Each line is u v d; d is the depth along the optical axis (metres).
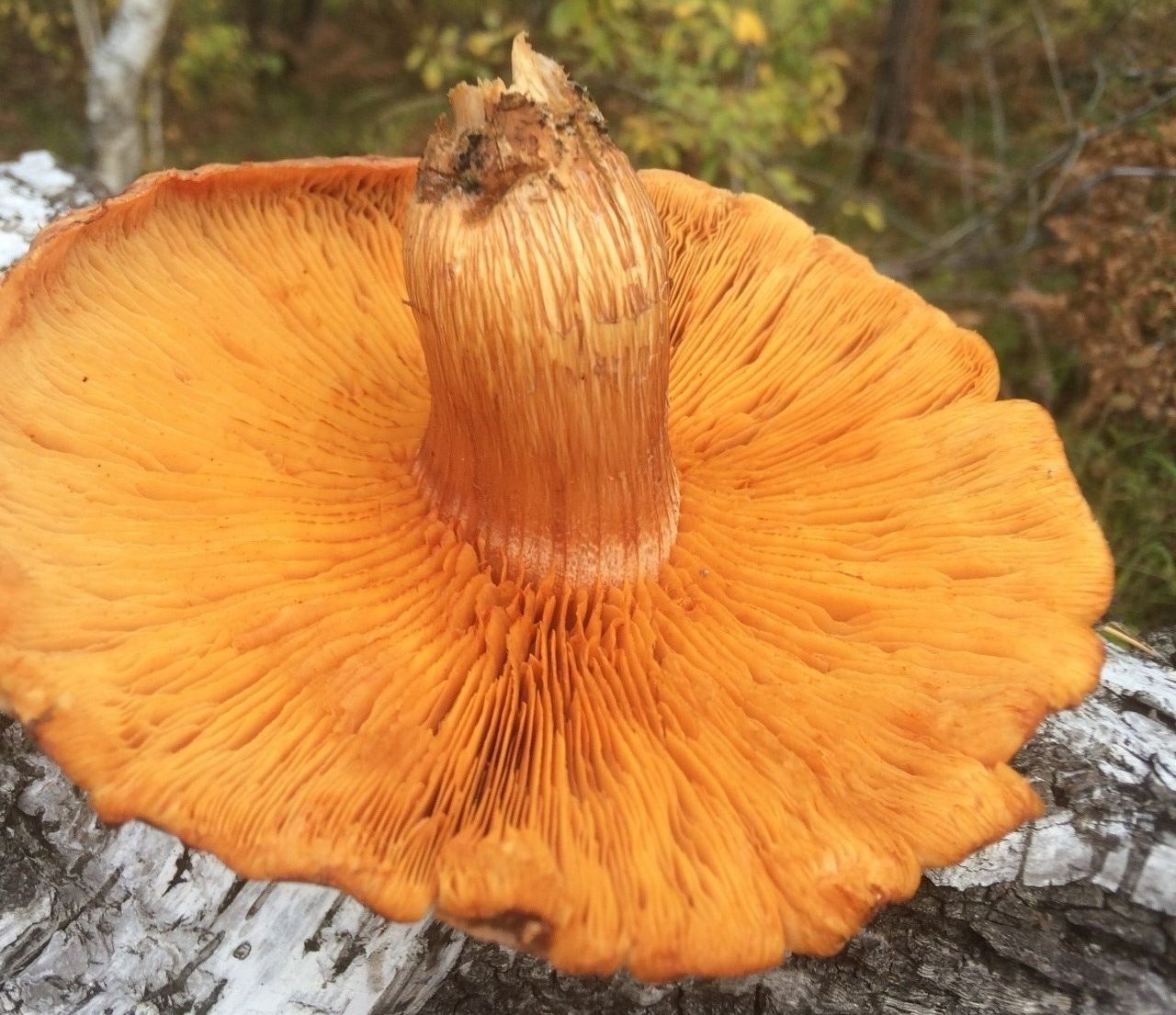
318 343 0.22
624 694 0.17
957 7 0.76
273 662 0.16
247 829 0.14
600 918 0.14
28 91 0.77
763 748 0.16
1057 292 0.51
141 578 0.16
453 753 0.15
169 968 0.20
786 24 0.60
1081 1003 0.19
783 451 0.22
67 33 0.82
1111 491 0.43
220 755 0.14
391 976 0.20
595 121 0.16
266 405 0.20
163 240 0.21
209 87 0.78
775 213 0.25
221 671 0.16
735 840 0.15
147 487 0.18
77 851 0.21
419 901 0.14
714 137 0.57
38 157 0.34
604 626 0.18
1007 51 0.72
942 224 0.66
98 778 0.14
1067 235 0.50
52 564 0.16
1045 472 0.21
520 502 0.18
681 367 0.24
